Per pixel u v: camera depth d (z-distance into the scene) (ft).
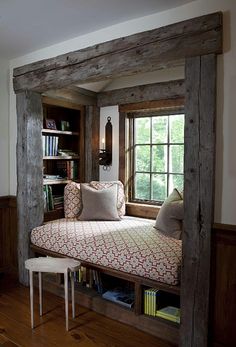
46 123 11.94
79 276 9.53
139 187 12.16
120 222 10.57
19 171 10.29
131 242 8.16
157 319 7.47
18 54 10.16
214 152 6.27
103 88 12.56
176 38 6.64
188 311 6.68
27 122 9.95
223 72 6.15
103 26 7.99
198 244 6.48
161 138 11.46
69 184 11.65
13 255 11.03
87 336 7.36
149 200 11.89
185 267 6.67
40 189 10.44
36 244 9.82
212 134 6.23
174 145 11.15
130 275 7.69
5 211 11.10
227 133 6.18
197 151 6.40
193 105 6.40
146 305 7.73
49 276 10.08
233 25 6.01
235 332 6.29
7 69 10.78
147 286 7.77
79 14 7.30
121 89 11.97
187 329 6.71
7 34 8.52
